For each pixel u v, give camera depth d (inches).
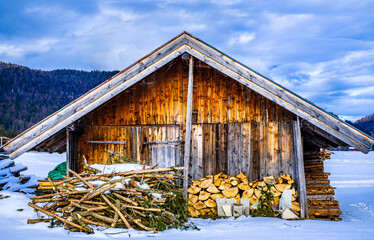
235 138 426.9
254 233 290.8
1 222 281.6
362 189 743.1
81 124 436.1
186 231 300.2
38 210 297.6
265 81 398.9
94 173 352.2
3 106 5354.3
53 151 478.3
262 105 426.9
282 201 401.1
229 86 433.7
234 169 423.2
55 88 6599.4
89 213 290.0
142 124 435.5
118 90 397.4
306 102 396.5
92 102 396.5
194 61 428.1
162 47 400.8
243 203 407.2
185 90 435.8
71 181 322.3
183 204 341.4
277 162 417.7
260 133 423.8
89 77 7263.8
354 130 391.5
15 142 394.9
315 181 458.0
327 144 481.1
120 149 434.0
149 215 295.6
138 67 398.9
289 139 418.3
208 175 424.2
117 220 288.7
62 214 299.1
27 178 578.6
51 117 396.5
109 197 298.8
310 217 397.4
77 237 248.7
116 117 438.3
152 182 348.5
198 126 431.8
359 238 265.7
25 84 6230.3
